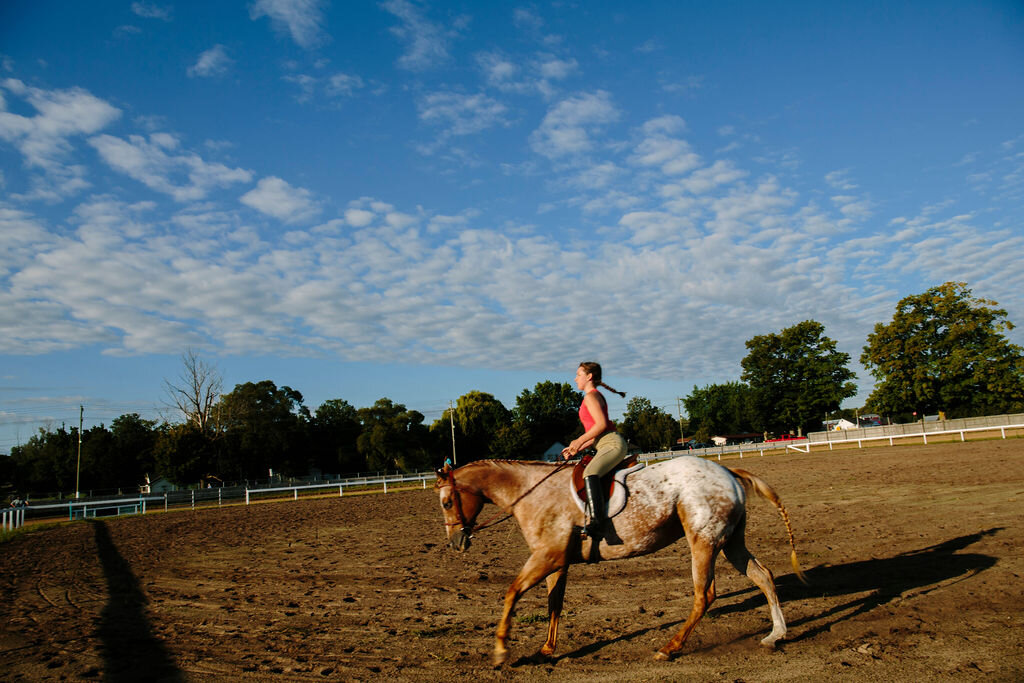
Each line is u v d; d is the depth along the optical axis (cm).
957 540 1045
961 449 3297
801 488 2133
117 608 959
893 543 1077
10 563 1557
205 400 5869
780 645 612
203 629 801
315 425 7712
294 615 863
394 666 617
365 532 1869
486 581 1045
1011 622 627
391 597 956
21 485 6788
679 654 605
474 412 7406
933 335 5591
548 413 8581
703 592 596
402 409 8419
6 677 629
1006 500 1425
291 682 582
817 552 1065
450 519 671
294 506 3231
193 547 1709
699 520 602
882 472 2438
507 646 622
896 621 657
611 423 643
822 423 8288
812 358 8000
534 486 638
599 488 607
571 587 937
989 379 5309
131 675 619
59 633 805
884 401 5784
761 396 8181
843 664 549
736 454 5481
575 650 637
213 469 5809
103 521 2966
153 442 6669
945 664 533
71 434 6781
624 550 609
